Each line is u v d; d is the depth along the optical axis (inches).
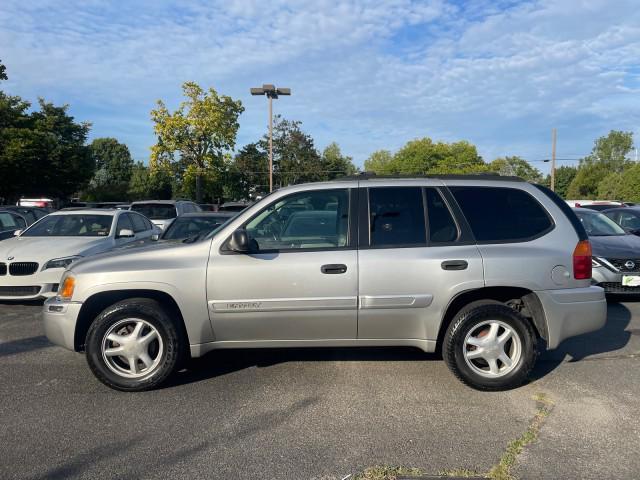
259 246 179.0
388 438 143.9
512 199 186.1
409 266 174.4
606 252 317.4
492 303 176.1
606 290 311.3
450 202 183.0
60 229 370.3
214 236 181.2
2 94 1198.9
